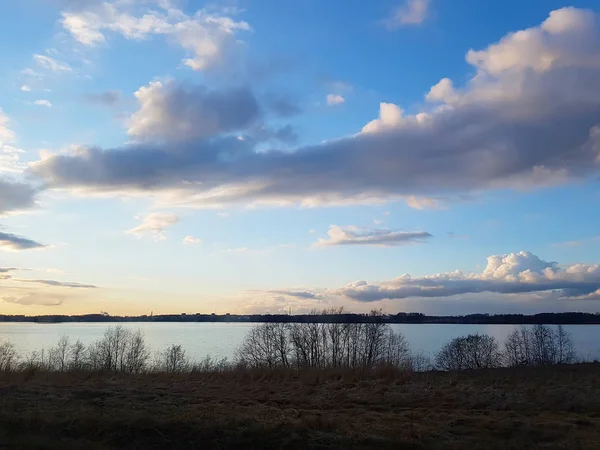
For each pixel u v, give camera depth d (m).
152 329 133.50
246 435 12.55
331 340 46.41
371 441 11.96
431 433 12.59
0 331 106.06
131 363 40.84
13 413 14.57
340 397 19.08
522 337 52.31
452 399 17.64
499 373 26.62
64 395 19.39
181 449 12.30
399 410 16.48
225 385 23.45
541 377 23.67
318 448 11.74
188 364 36.25
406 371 26.05
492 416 14.77
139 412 14.65
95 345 52.81
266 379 26.31
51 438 12.77
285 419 14.12
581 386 19.86
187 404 17.80
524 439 12.03
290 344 46.69
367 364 32.09
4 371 26.17
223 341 79.69
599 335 78.50
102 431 13.30
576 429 13.05
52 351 54.28
